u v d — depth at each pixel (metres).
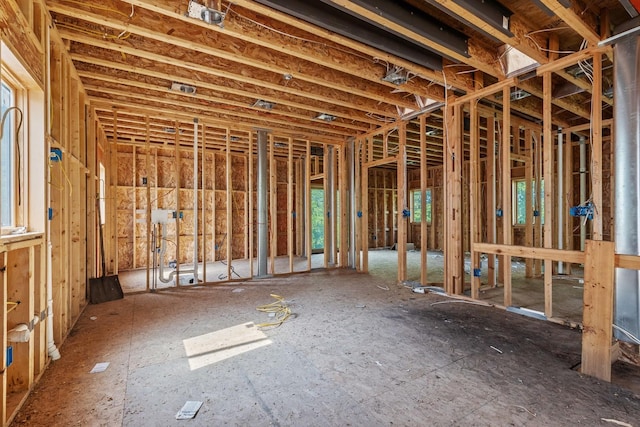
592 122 3.20
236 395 2.07
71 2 2.73
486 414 1.86
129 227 7.12
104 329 3.28
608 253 2.27
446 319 3.56
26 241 2.02
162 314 3.78
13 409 1.87
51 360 2.54
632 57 2.88
